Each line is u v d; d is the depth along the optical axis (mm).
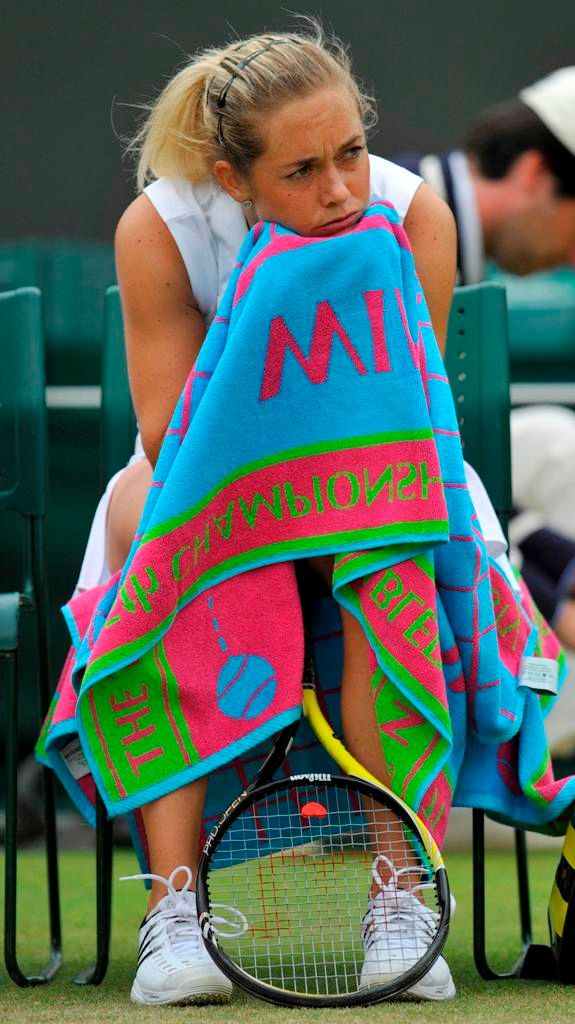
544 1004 7551
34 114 20656
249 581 7992
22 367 9570
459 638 8102
